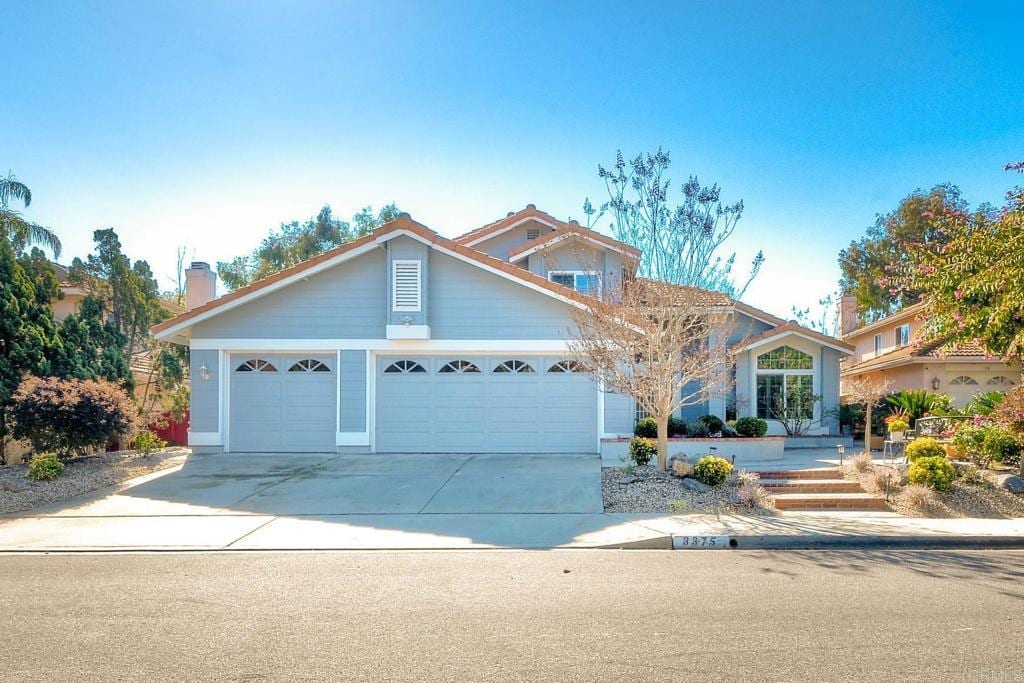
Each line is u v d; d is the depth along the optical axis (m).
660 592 6.74
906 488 11.85
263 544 8.93
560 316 16.78
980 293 12.26
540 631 5.62
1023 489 11.59
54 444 14.01
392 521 10.09
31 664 5.01
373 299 16.94
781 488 12.35
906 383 24.00
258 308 16.94
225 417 16.88
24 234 18.73
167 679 4.74
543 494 11.73
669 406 12.44
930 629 5.63
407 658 5.07
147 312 21.05
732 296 13.78
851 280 40.00
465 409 16.83
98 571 7.70
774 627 5.68
